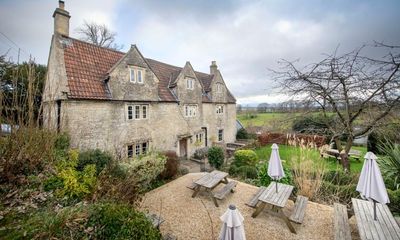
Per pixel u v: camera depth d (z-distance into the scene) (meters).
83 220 2.72
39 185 3.92
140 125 12.39
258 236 4.53
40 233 2.40
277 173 5.29
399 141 7.11
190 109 16.61
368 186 3.77
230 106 22.00
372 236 3.25
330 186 6.64
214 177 7.04
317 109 8.24
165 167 9.14
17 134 4.14
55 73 9.85
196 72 21.83
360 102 7.16
